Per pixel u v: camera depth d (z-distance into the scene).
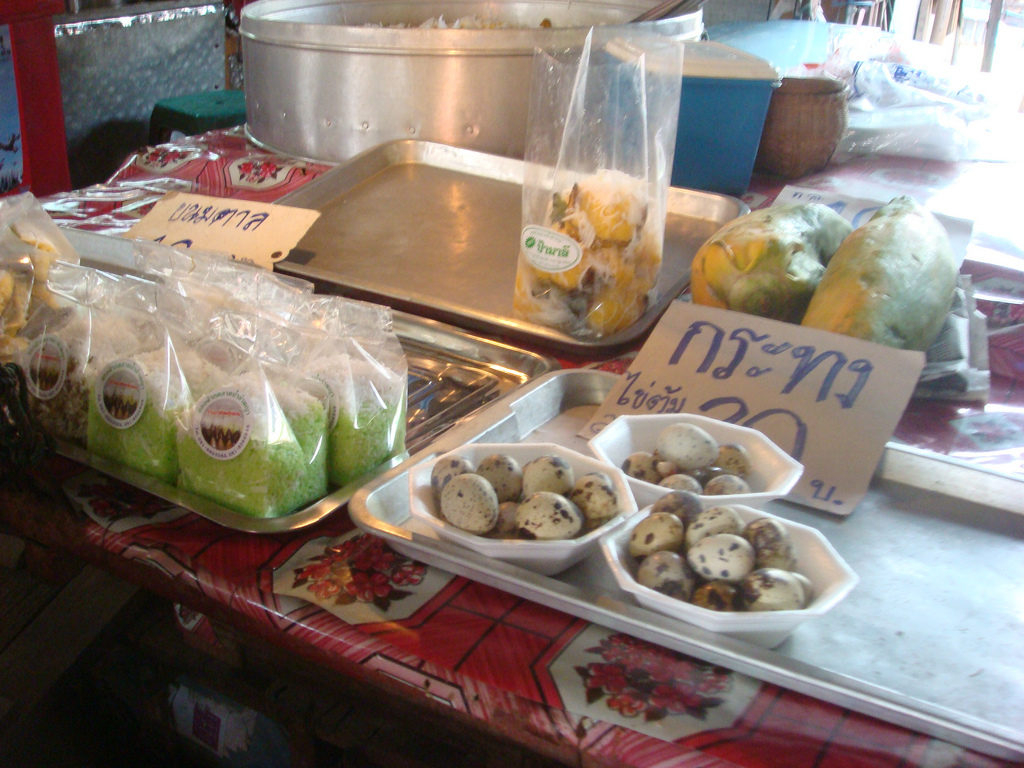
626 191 0.80
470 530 0.52
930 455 0.65
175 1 2.58
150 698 0.86
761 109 1.22
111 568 0.59
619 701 0.45
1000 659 0.49
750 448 0.61
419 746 0.72
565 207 0.80
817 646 0.49
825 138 1.36
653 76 0.77
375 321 0.68
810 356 0.69
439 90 1.35
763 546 0.49
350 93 1.38
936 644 0.50
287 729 0.76
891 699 0.43
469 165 1.32
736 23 2.16
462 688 0.46
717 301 0.79
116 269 0.99
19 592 0.91
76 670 0.84
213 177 1.40
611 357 0.83
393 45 1.32
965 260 1.02
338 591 0.53
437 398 0.77
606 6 1.69
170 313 0.67
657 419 0.64
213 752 0.85
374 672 0.48
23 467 0.61
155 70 2.59
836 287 0.72
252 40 1.46
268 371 0.63
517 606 0.52
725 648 0.45
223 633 0.78
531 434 0.72
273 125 1.49
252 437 0.57
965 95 1.70
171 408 0.62
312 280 0.97
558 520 0.51
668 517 0.51
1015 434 0.73
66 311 0.69
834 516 0.62
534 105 0.80
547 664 0.47
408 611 0.51
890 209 0.79
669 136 0.81
